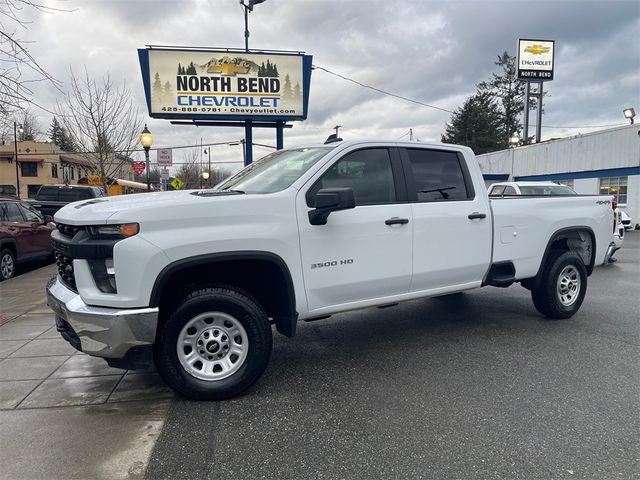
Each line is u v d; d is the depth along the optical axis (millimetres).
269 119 16844
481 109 57062
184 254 3318
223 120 16625
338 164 4094
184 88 16203
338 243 3977
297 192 3824
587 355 4547
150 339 3240
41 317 6031
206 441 3004
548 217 5457
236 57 16359
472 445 2957
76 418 3303
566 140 24688
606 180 22594
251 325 3596
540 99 40219
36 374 4113
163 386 3861
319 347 4863
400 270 4344
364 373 4141
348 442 2998
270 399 3621
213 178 70312
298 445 2963
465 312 6219
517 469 2701
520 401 3562
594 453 2859
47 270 10391
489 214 4953
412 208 4410
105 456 2824
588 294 7305
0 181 53219
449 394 3695
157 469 2703
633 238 16938
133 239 3188
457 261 4734
